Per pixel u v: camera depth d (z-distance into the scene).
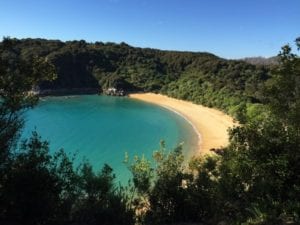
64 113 119.12
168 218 17.38
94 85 187.75
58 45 197.25
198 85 156.00
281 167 17.33
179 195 17.67
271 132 18.41
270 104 18.38
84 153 70.88
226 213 17.20
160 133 92.81
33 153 14.66
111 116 117.81
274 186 17.06
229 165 18.98
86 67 191.12
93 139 83.56
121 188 19.62
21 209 13.53
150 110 133.50
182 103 148.12
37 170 14.27
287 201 15.68
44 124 98.12
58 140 80.56
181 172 19.73
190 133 93.38
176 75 196.50
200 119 114.00
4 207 13.52
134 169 20.23
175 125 104.12
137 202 18.20
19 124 14.89
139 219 17.22
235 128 19.61
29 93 15.31
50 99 154.38
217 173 20.72
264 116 19.69
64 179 15.81
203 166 21.53
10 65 14.58
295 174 17.45
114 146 77.69
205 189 18.59
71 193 15.77
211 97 137.00
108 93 179.62
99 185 16.45
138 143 81.25
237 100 119.38
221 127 100.44
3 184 13.59
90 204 15.92
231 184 17.97
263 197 16.89
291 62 17.62
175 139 86.31
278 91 18.06
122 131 94.19
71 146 75.88
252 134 18.83
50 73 15.50
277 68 18.02
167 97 165.88
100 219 15.70
